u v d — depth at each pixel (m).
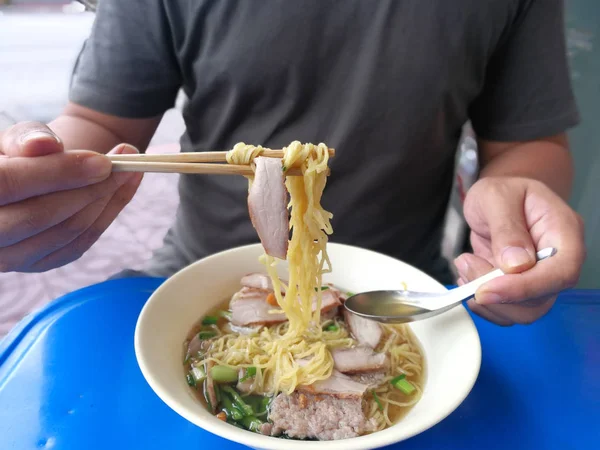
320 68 0.38
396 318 0.28
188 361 0.27
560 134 0.45
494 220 0.29
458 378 0.22
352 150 0.39
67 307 0.33
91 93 0.40
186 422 0.25
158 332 0.25
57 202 0.23
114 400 0.26
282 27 0.36
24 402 0.25
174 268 0.46
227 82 0.39
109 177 0.25
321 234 0.28
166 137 0.72
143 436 0.24
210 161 0.25
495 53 0.42
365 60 0.37
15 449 0.23
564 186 0.41
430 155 0.42
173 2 0.38
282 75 0.38
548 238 0.27
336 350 0.29
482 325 0.33
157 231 0.69
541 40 0.41
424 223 0.46
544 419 0.26
